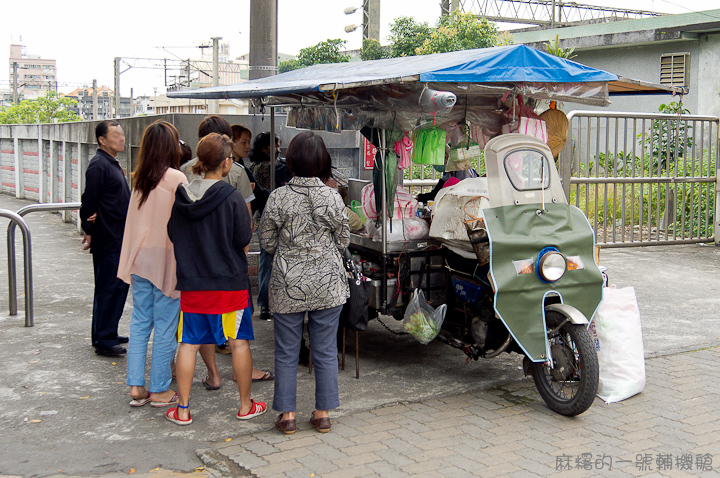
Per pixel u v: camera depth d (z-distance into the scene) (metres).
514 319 4.24
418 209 5.23
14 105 53.06
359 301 4.50
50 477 3.39
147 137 4.19
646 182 10.16
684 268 8.88
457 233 4.55
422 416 4.23
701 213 11.23
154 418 4.16
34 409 4.25
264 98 6.02
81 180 12.72
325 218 3.86
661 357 5.41
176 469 3.51
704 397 4.55
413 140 4.99
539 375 4.36
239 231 3.95
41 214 15.70
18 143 19.25
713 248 10.48
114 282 5.20
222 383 4.80
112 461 3.57
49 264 9.22
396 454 3.68
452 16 25.44
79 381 4.76
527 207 4.40
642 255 9.83
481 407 4.39
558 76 4.60
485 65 4.39
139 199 4.21
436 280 5.02
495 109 5.05
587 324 4.06
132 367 4.29
